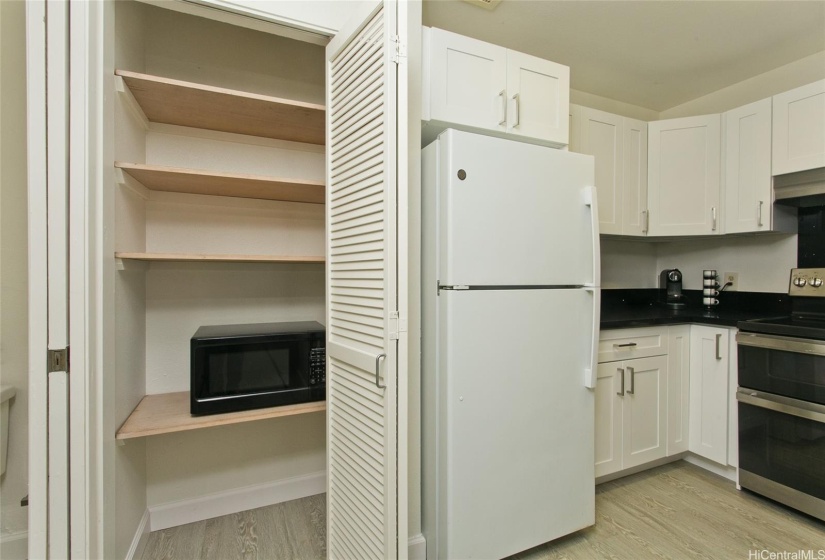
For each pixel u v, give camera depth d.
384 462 1.21
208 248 1.91
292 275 2.09
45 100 1.12
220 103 1.60
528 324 1.58
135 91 1.49
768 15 1.97
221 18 1.54
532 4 1.91
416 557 1.54
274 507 2.00
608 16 2.00
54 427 1.14
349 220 1.44
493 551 1.51
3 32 1.42
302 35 1.65
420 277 1.56
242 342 1.61
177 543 1.70
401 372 1.22
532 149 1.60
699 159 2.49
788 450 1.84
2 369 1.44
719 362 2.18
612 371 2.06
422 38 1.59
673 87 2.73
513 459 1.55
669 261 3.00
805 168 2.04
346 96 1.47
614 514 1.88
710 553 1.61
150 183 1.65
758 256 2.49
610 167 2.47
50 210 1.12
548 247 1.64
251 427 1.99
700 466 2.34
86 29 1.15
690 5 1.90
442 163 1.48
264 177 1.61
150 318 1.81
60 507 1.15
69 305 1.14
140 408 1.62
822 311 2.09
